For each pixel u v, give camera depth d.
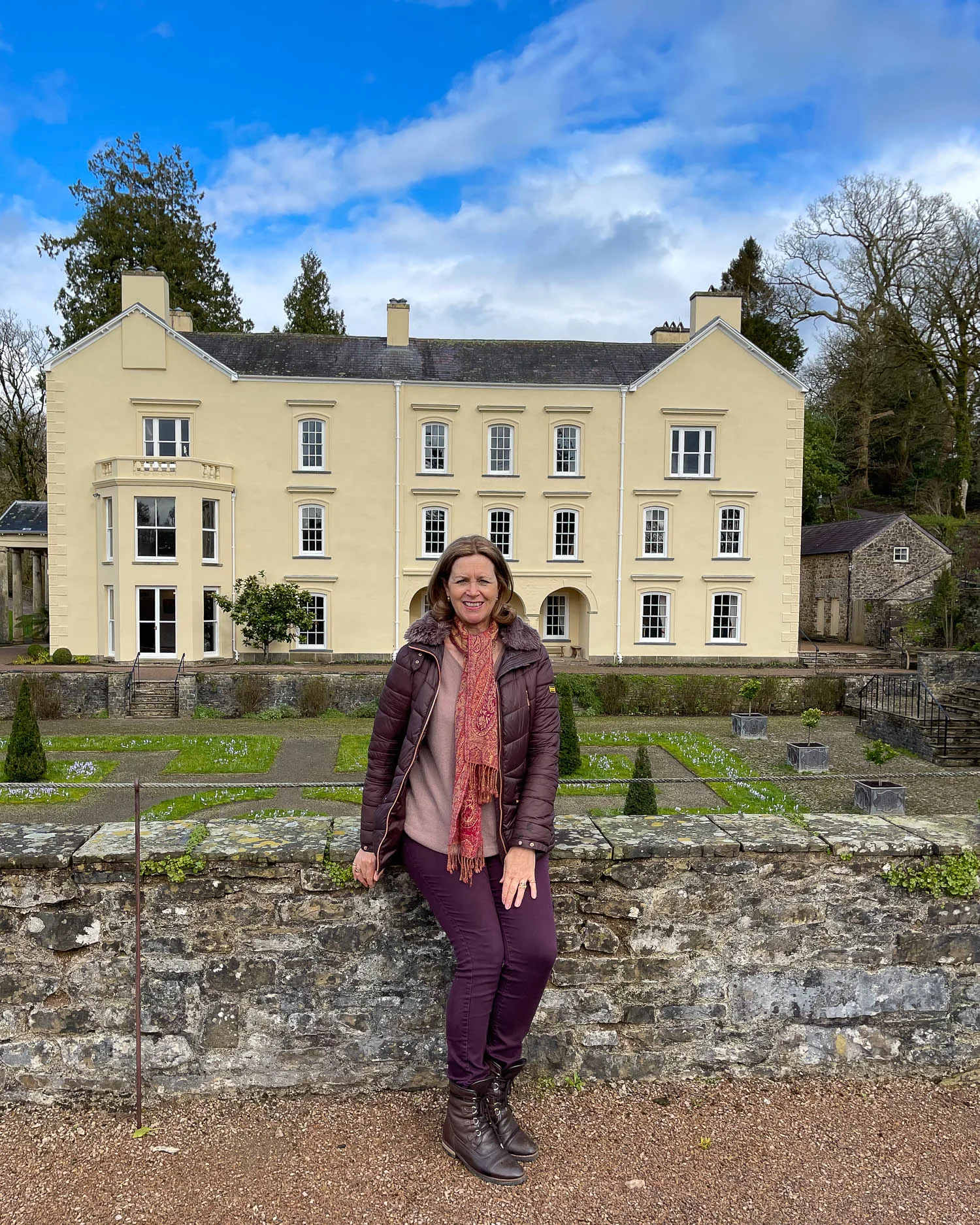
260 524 30.92
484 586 3.05
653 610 32.62
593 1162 3.09
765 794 16.45
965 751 20.02
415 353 33.16
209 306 47.31
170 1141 3.21
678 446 32.22
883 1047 3.74
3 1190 2.91
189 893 3.42
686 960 3.63
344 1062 3.51
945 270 39.56
